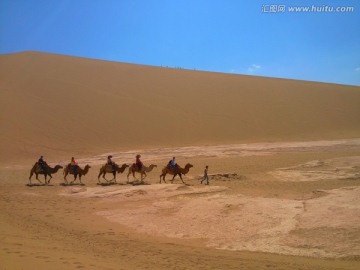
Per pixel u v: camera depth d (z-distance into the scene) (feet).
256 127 163.32
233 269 29.22
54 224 46.93
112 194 61.93
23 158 120.16
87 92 177.27
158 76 210.38
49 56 219.00
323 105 188.55
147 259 31.99
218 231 41.29
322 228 38.22
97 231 43.78
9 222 47.32
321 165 86.07
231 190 59.88
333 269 29.12
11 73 187.01
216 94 191.72
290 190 60.34
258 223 41.78
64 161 115.65
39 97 165.99
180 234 41.75
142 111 167.02
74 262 28.14
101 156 122.11
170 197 55.93
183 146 138.82
